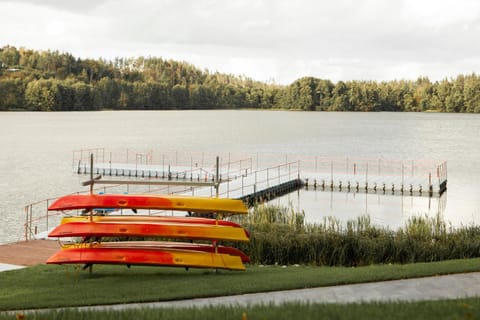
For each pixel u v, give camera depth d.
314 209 36.47
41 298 11.41
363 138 106.69
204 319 8.62
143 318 8.76
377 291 11.51
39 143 89.50
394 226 30.61
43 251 18.05
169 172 51.00
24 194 41.31
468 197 41.78
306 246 17.89
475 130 128.12
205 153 77.44
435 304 9.37
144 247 14.90
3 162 62.84
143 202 14.83
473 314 8.55
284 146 89.88
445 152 80.19
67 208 14.79
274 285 11.95
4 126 128.62
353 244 18.05
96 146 85.50
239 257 14.44
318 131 125.44
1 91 183.12
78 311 9.53
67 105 194.00
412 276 12.63
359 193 43.59
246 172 50.28
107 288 12.29
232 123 154.00
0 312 10.03
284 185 44.19
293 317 8.55
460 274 12.89
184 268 15.16
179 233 14.32
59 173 53.84
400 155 76.56
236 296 11.33
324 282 12.12
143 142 94.56
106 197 14.94
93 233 14.36
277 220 24.27
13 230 28.31
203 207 14.80
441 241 18.83
